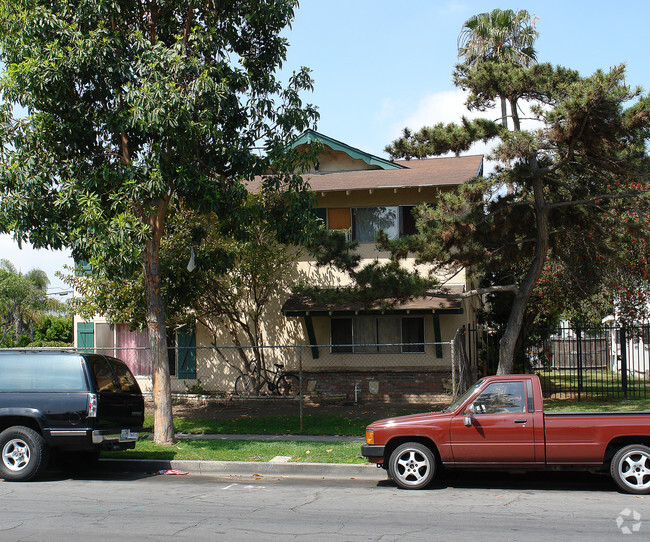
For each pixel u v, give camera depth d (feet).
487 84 50.21
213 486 31.71
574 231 55.93
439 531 22.33
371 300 49.88
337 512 25.50
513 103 51.83
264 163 44.11
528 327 65.92
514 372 65.21
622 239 55.31
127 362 67.72
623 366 57.00
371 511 25.66
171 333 66.39
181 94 38.47
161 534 22.13
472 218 47.29
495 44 98.53
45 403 33.01
